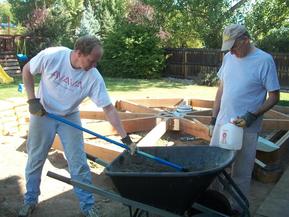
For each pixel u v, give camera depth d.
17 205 4.08
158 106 8.66
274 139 6.43
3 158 5.38
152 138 5.46
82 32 22.59
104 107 3.37
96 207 4.07
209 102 8.48
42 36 21.67
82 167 3.63
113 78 17.25
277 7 18.09
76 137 3.59
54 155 5.48
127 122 6.23
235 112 3.57
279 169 4.86
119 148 5.28
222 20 18.64
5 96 10.70
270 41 16.92
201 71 17.09
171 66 18.72
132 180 2.88
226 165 2.98
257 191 4.56
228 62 3.66
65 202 4.17
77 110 3.68
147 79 17.28
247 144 3.62
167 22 20.31
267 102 3.46
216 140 3.75
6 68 17.75
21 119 6.68
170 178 2.83
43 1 27.12
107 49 17.59
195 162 3.45
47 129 3.58
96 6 25.06
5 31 27.08
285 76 16.00
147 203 3.04
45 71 3.40
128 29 17.42
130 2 23.28
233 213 3.49
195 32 19.80
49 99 3.52
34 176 3.75
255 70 3.46
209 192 3.39
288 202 4.10
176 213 3.07
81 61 3.22
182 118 6.38
